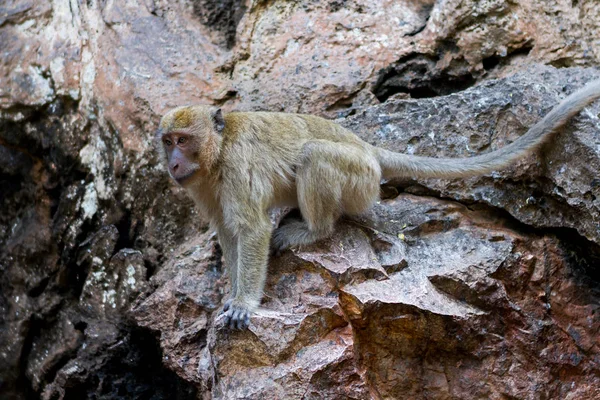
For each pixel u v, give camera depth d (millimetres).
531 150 10062
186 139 9555
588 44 12461
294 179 9930
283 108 12383
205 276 10977
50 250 13273
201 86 12648
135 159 12445
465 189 10812
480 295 9828
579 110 10055
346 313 9336
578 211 10047
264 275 9445
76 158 13125
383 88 12648
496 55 12453
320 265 9531
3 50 13648
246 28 13008
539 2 12547
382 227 10430
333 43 12828
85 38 13398
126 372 12328
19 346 13398
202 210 10211
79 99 13141
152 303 10969
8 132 13500
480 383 9703
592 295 10266
